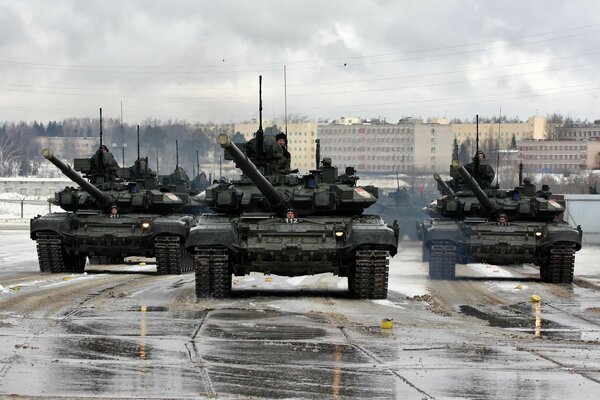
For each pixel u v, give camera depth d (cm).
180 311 4931
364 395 2950
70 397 2872
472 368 3397
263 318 4681
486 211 7806
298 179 6216
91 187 7769
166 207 8175
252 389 3019
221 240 5712
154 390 2983
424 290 6438
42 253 7862
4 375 3183
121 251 7919
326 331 4259
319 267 5922
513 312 5291
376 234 5744
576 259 10881
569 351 3806
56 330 4178
